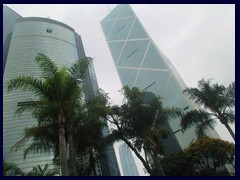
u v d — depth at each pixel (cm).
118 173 8525
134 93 2817
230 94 3095
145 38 15550
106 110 2628
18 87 1947
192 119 2966
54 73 1981
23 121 8850
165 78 13038
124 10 18188
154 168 2797
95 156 2780
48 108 1936
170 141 9069
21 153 8156
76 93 1981
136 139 2681
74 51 13288
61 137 1812
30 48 11594
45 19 13725
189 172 3431
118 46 16500
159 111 2750
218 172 3309
